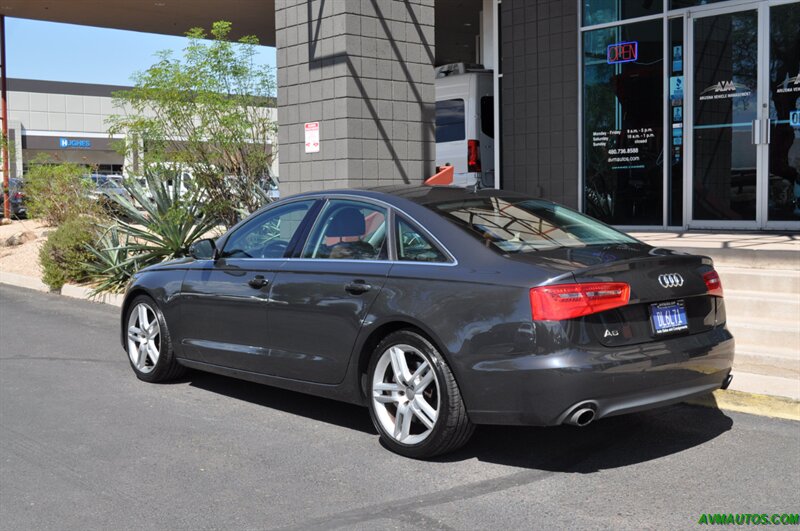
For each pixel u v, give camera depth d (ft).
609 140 41.27
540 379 14.12
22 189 70.38
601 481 14.76
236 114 34.71
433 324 15.39
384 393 16.62
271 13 58.08
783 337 22.34
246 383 22.75
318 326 17.63
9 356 26.48
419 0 35.42
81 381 23.07
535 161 44.06
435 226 16.43
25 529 13.15
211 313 20.39
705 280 16.17
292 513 13.67
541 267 14.65
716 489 14.24
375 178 34.32
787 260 26.30
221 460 16.37
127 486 14.99
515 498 14.06
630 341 14.76
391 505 13.91
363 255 17.35
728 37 36.52
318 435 17.94
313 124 34.63
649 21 39.27
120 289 38.50
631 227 40.50
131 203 41.88
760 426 17.61
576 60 41.98
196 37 35.70
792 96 34.73
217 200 37.52
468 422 15.38
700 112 37.68
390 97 34.68
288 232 19.38
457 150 47.78
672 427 17.72
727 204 36.99
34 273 46.24
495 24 45.52
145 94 34.94
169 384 22.70
